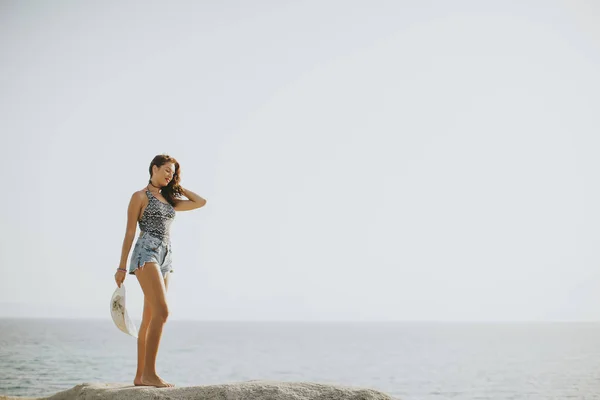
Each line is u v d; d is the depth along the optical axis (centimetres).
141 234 395
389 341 6519
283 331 11212
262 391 342
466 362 3359
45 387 1530
